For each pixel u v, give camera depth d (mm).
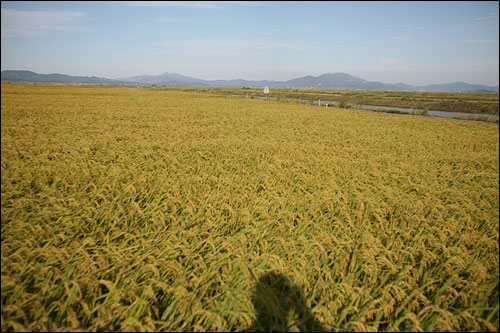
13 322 2770
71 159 8664
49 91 52281
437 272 4125
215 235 4617
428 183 8094
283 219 5305
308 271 3789
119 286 3457
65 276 3568
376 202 6129
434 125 22875
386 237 4945
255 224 4949
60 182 6883
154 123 18250
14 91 48500
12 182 6867
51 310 3033
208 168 8320
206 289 3340
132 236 4453
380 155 11414
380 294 3631
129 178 7246
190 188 6547
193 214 5320
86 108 26453
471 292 3678
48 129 14703
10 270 3574
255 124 19297
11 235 4430
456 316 3250
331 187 7117
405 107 51656
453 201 6680
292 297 3375
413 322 3217
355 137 15570
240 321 3059
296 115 26578
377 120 25031
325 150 11812
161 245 4320
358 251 4348
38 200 5707
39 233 4449
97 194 5988
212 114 25062
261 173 7852
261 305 3229
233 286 3521
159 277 3605
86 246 4273
